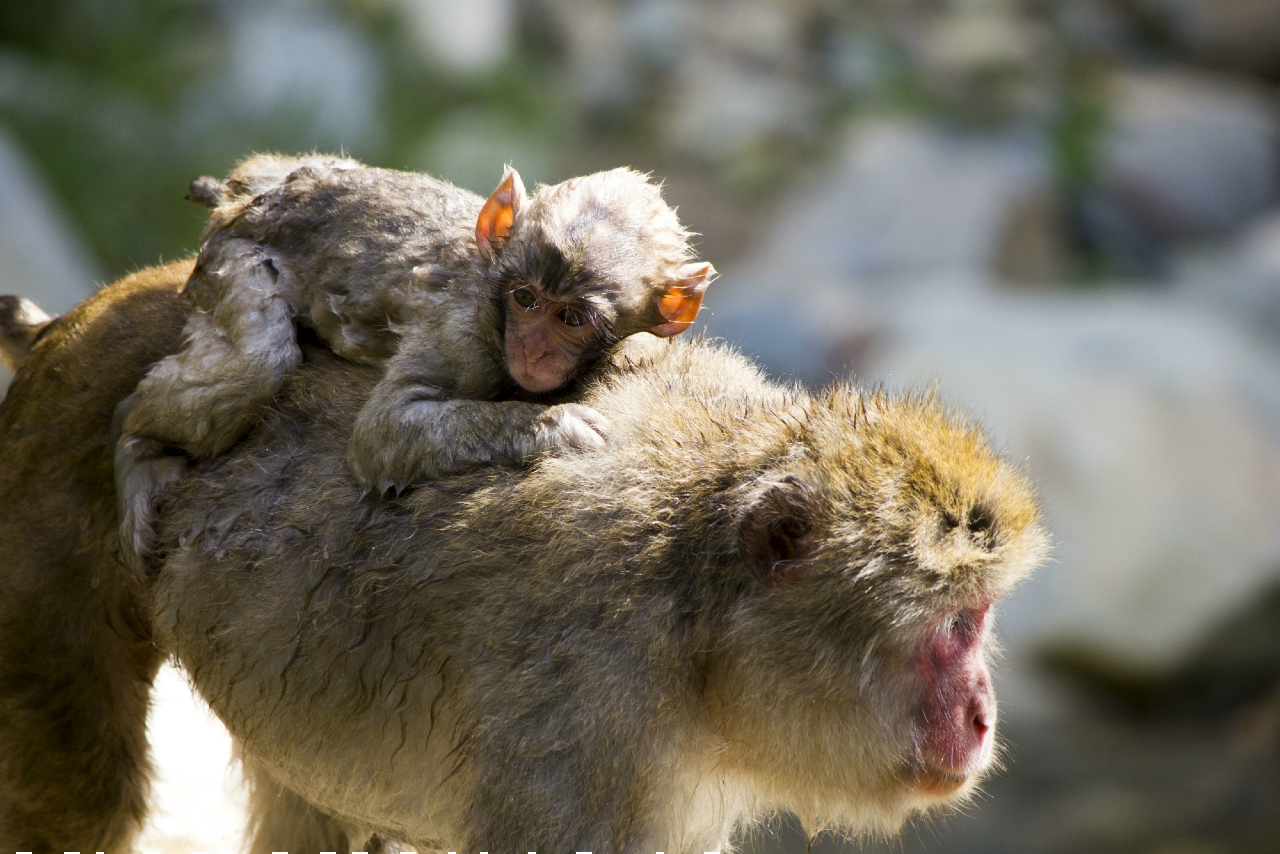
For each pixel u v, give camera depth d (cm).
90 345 1255
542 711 1062
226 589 1170
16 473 1248
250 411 1188
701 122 6369
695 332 1326
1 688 1240
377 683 1136
